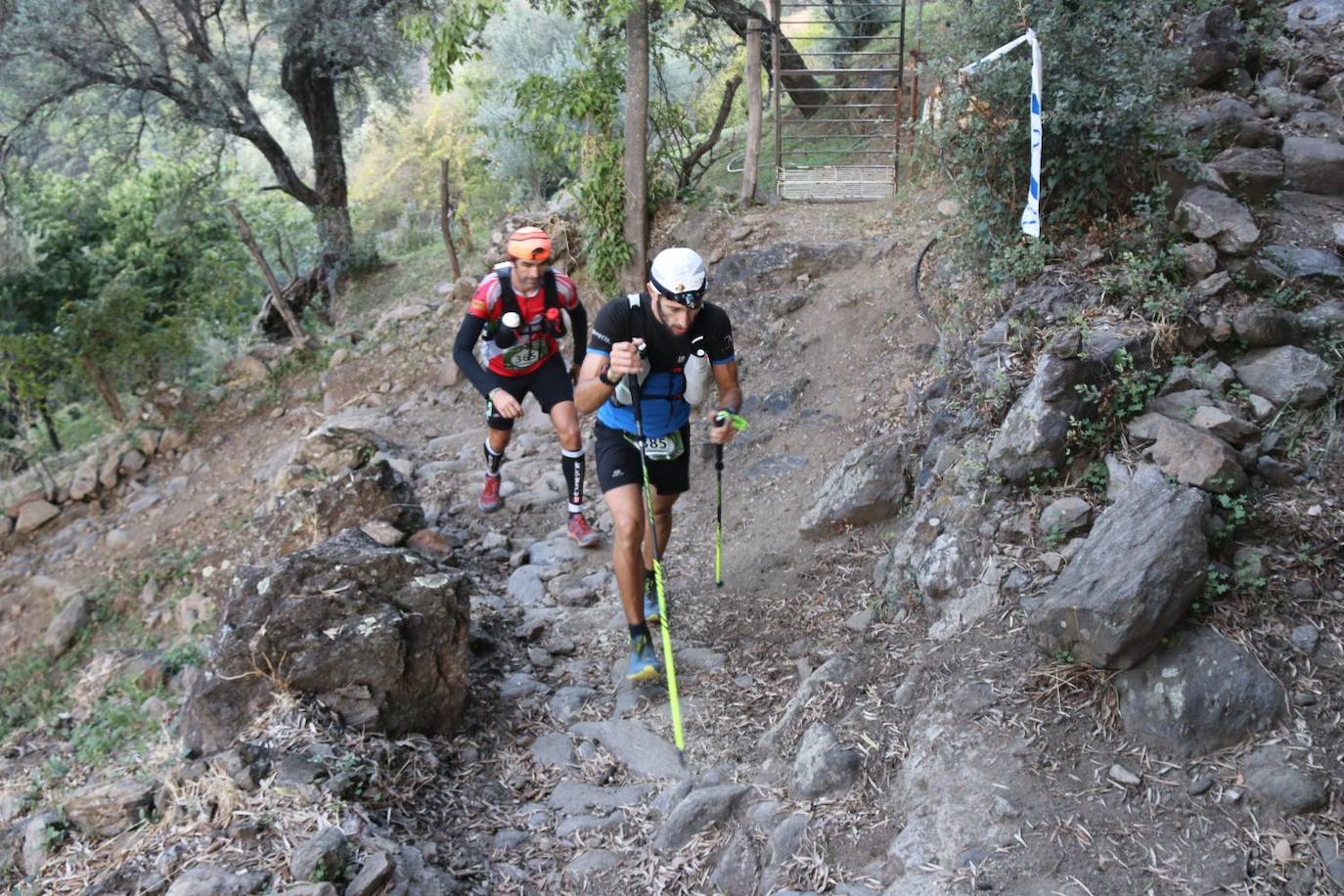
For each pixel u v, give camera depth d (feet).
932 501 14.94
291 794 11.48
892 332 23.03
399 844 10.95
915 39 36.37
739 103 50.49
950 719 11.27
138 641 26.23
